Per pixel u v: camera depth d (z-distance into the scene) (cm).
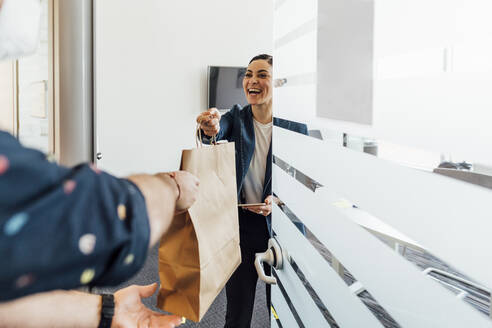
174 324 73
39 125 89
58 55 80
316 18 59
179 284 70
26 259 25
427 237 35
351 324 51
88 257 28
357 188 48
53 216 26
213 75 373
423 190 35
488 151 28
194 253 68
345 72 50
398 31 38
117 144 351
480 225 29
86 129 83
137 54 351
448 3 31
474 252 30
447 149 32
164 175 47
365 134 45
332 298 57
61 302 64
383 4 41
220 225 77
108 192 31
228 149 81
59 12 79
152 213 37
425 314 36
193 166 69
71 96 81
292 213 76
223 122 159
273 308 99
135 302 74
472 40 29
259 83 154
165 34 360
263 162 159
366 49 45
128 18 345
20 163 25
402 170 38
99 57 336
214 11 376
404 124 38
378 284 44
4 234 24
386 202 42
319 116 59
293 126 73
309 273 67
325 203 58
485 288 29
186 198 48
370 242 45
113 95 345
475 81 29
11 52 38
